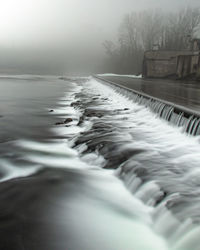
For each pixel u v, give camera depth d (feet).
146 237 16.58
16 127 47.34
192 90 75.31
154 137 35.58
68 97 99.04
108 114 54.85
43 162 29.71
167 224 17.17
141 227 17.61
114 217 18.72
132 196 21.93
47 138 39.81
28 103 80.74
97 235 16.65
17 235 16.53
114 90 97.86
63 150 34.06
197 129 31.81
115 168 26.96
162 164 25.68
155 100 50.70
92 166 28.50
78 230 17.16
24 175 26.12
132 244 15.94
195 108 39.78
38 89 130.62
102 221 18.19
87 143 34.12
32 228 17.24
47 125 49.11
